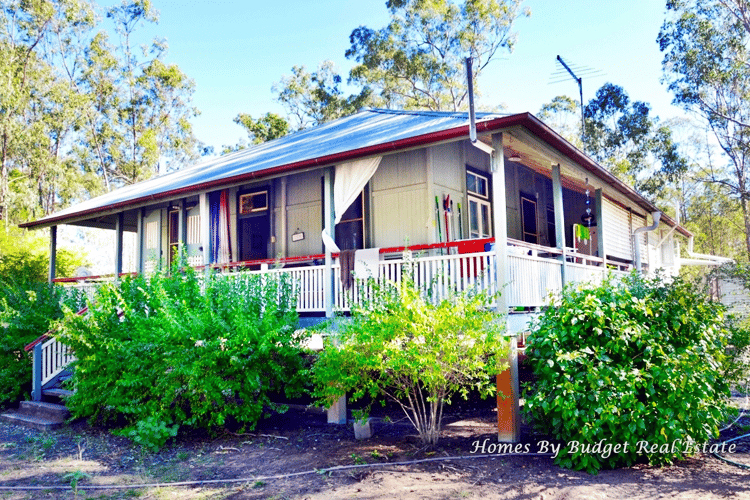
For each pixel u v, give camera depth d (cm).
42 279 1858
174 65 3916
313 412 928
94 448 760
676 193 3612
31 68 3347
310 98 4062
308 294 906
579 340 636
